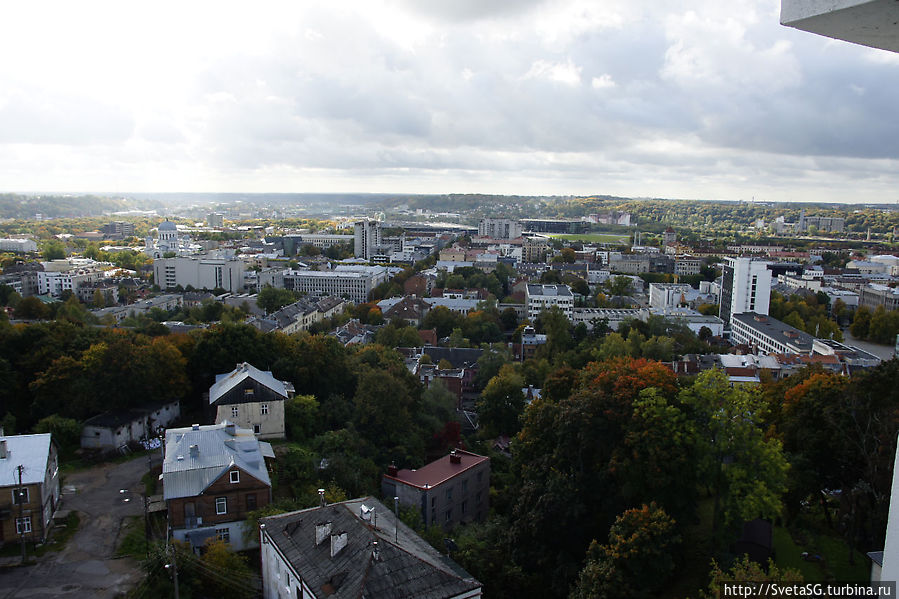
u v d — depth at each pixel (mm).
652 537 75875
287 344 147250
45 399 120250
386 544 64062
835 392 95875
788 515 91562
